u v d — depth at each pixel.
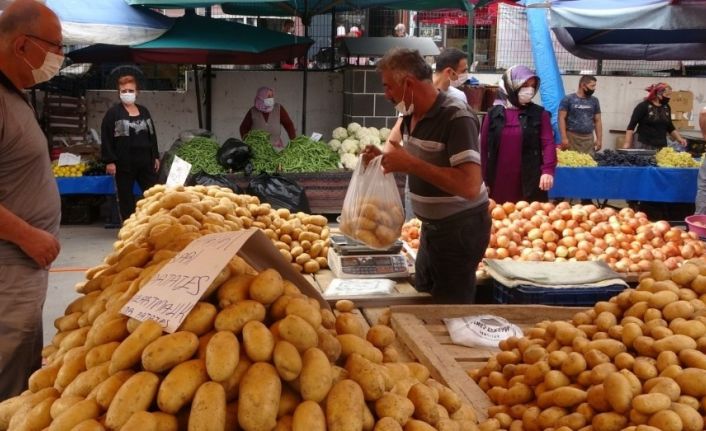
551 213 4.78
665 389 1.92
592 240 4.58
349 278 3.70
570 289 3.54
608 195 8.15
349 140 9.10
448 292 3.41
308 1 10.00
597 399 2.01
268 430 1.31
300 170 8.53
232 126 10.77
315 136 9.09
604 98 11.67
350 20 13.07
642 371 2.03
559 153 8.33
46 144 2.72
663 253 4.46
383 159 3.06
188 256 1.67
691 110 11.71
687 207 8.66
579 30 9.84
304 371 1.37
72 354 1.58
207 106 10.41
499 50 12.73
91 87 10.30
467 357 2.75
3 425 1.57
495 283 3.91
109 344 1.52
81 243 7.76
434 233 3.36
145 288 1.62
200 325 1.44
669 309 2.26
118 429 1.32
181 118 10.62
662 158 8.45
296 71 10.80
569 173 8.05
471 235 3.30
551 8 7.26
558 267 3.79
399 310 3.06
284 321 1.43
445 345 2.88
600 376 2.08
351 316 1.69
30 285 2.66
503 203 5.54
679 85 11.73
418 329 2.83
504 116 5.50
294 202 7.44
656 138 9.87
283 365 1.36
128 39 7.98
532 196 5.52
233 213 3.81
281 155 8.65
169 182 4.80
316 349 1.42
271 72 10.73
